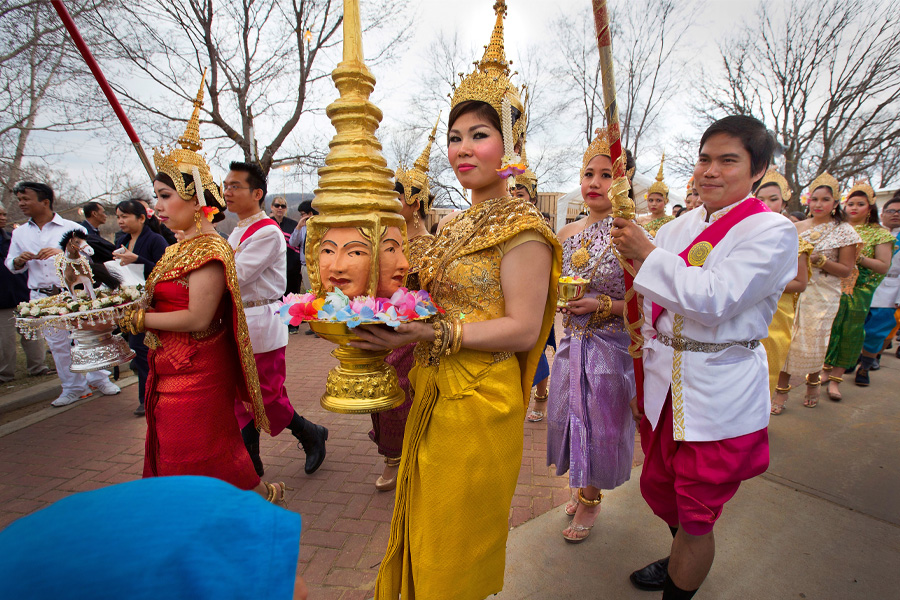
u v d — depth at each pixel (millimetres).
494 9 1594
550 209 16016
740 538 2490
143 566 456
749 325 1657
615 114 1523
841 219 4004
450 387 1429
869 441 3633
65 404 4613
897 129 15812
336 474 3170
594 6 1432
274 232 2920
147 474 2154
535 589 2119
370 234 1303
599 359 2332
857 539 2484
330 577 2188
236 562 519
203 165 2188
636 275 1635
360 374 1387
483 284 1424
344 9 1340
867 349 4965
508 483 1524
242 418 2805
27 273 5305
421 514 1472
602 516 2658
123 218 4488
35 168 9188
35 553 441
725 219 1689
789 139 17609
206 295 1953
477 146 1464
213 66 10438
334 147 1331
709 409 1659
